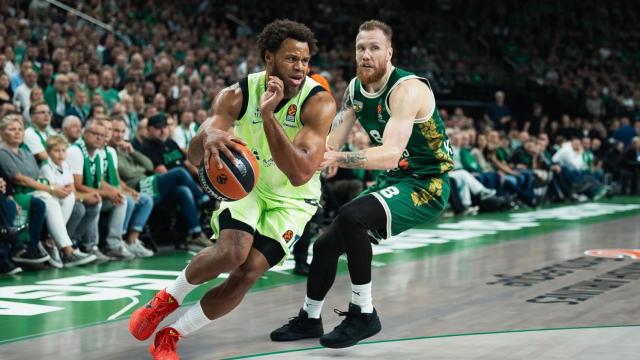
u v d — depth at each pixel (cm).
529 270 643
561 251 766
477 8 2370
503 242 841
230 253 330
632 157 1681
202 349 371
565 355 358
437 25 2241
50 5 1252
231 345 379
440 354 361
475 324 429
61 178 649
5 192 603
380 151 361
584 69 2223
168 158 793
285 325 395
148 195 724
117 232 684
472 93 1978
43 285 548
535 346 376
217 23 1719
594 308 476
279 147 309
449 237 884
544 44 2347
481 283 576
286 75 329
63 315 444
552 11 2439
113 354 358
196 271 334
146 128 795
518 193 1289
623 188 1695
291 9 1933
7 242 600
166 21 1471
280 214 355
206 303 341
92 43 1162
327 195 908
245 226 336
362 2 2128
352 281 372
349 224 367
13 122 616
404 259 708
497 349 370
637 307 479
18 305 473
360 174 952
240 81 348
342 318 447
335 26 1980
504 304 490
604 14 2481
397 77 381
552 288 553
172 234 766
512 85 2044
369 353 363
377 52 378
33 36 1162
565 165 1466
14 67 965
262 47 333
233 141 321
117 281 568
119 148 739
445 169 396
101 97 862
